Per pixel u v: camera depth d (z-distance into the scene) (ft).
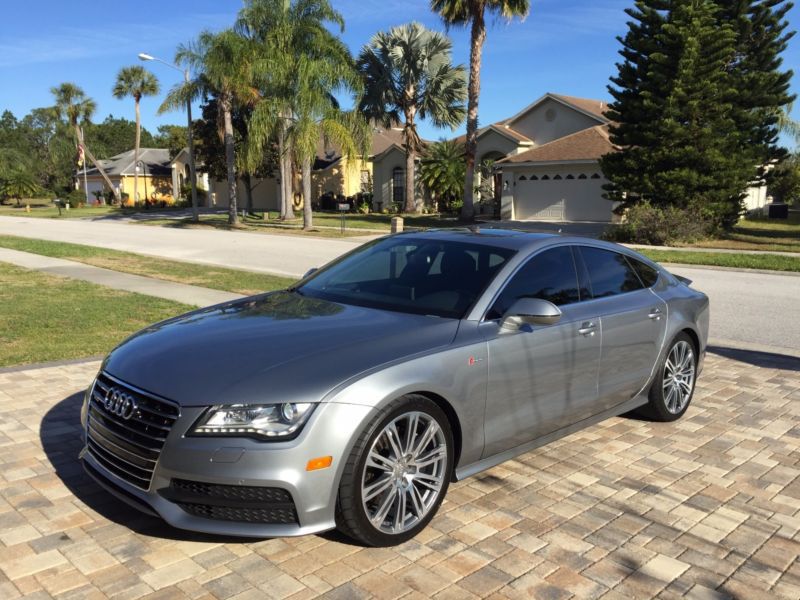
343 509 10.71
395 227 78.89
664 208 78.28
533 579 10.65
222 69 93.97
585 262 16.07
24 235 90.48
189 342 12.23
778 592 10.53
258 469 10.12
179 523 10.42
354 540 11.56
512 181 113.70
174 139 200.13
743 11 85.56
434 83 123.54
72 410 17.76
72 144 253.44
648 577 10.82
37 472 13.99
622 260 17.31
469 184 104.47
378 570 10.77
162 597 9.93
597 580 10.69
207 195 191.11
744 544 11.91
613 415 16.55
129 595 9.95
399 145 142.72
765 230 94.27
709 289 43.62
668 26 74.28
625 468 15.03
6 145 278.26
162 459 10.43
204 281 43.06
